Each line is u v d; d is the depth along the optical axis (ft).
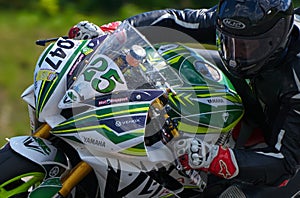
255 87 49.39
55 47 49.26
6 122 76.43
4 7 116.67
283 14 46.06
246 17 45.32
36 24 108.78
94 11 117.08
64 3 118.01
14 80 86.84
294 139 46.32
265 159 46.70
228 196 50.24
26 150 46.06
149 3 120.16
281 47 46.52
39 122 49.26
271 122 49.19
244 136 52.37
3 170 45.34
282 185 48.67
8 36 102.27
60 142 48.01
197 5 120.47
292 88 46.29
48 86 47.14
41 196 44.37
